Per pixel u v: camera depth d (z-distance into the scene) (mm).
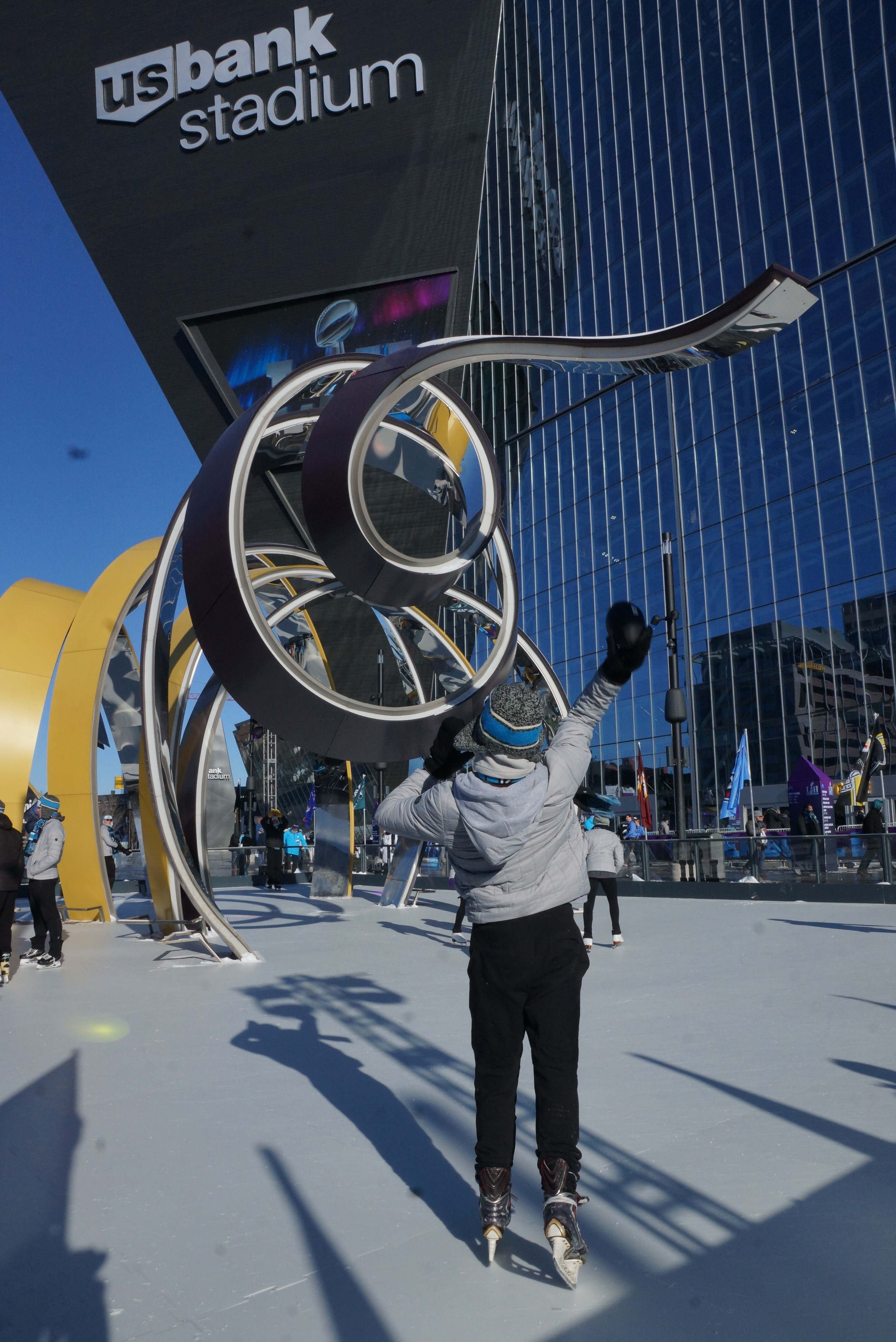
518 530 55562
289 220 51469
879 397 35500
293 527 53812
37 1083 5148
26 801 16484
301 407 10375
